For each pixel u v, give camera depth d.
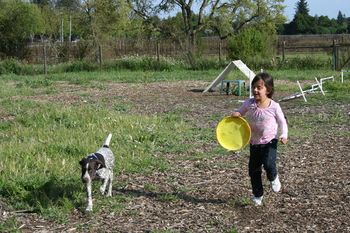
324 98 18.36
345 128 12.60
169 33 45.44
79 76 30.06
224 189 7.70
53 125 12.32
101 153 7.09
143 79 27.92
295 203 7.04
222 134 6.84
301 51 51.62
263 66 33.44
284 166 9.01
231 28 45.69
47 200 6.93
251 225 6.25
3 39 42.38
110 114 13.59
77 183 7.66
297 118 14.23
